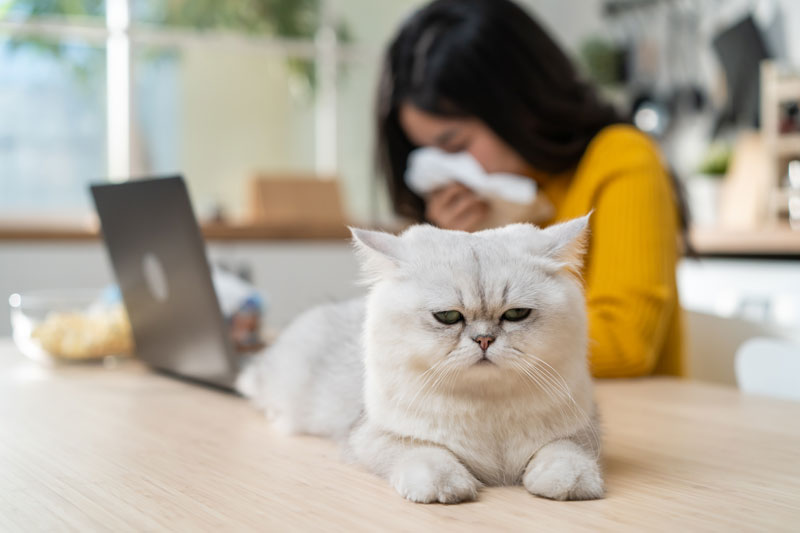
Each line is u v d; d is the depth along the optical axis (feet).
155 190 3.22
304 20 13.24
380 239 2.24
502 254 2.17
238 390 3.35
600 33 13.07
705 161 10.19
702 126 11.18
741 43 10.19
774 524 1.76
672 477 2.16
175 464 2.31
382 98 5.17
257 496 1.98
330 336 2.86
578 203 4.62
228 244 10.04
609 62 12.26
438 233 2.29
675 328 4.50
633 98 11.98
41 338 4.22
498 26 4.61
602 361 3.86
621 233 4.33
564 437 2.17
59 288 9.36
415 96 4.78
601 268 4.32
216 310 3.23
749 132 9.96
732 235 8.32
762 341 3.82
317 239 10.60
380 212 13.35
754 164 9.39
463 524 1.76
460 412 2.12
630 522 1.77
